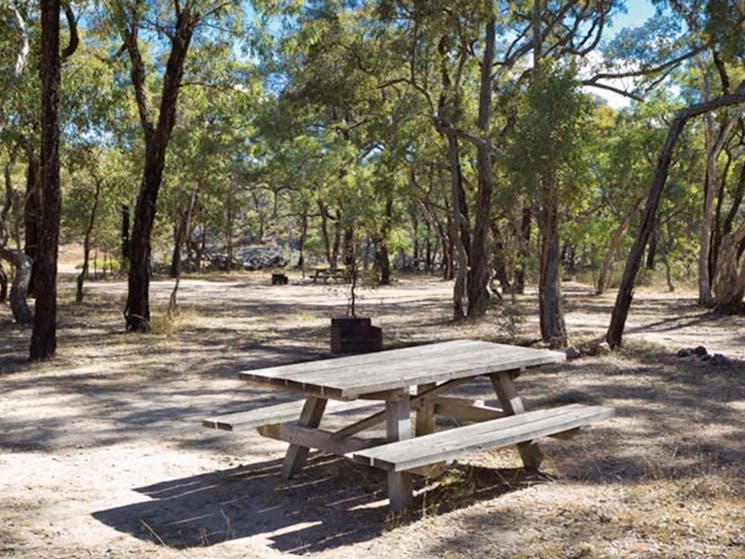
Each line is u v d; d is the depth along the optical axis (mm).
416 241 61219
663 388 9344
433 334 16281
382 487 5465
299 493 5363
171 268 45094
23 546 4395
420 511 4934
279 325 18266
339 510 5012
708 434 6965
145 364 11742
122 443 6879
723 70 22219
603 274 30141
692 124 26641
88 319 18734
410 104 19906
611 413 5930
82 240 55812
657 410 8047
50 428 7504
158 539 4516
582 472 5742
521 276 28891
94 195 25656
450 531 4574
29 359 12016
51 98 11688
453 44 19828
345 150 28531
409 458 4504
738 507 4895
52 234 11969
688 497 5121
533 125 12875
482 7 17172
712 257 27938
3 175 30625
